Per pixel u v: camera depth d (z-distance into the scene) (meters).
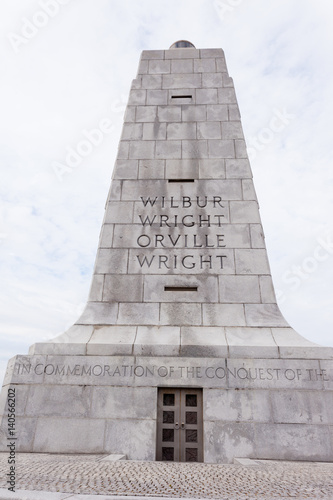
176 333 9.88
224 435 8.37
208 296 10.48
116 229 11.46
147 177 12.25
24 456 7.47
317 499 4.20
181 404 8.83
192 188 12.01
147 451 8.31
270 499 4.18
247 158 12.45
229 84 13.96
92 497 3.96
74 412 8.66
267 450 8.20
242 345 9.34
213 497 4.21
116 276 10.81
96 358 9.19
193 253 11.03
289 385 8.75
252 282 10.60
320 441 8.23
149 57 14.82
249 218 11.47
